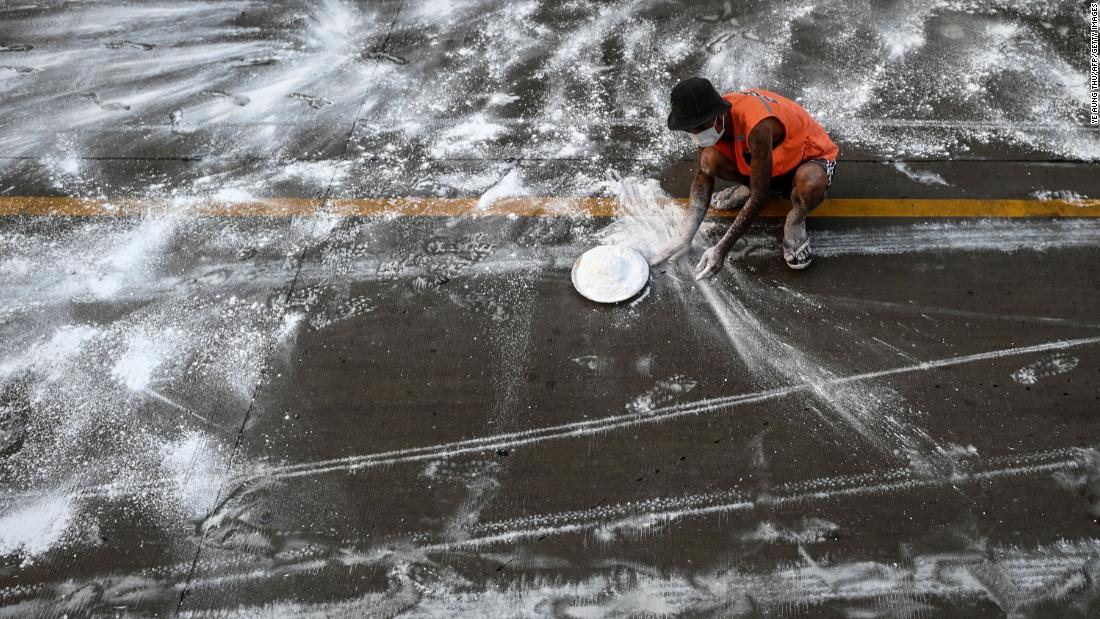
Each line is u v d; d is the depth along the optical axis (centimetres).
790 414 310
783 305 346
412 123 451
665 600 266
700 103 289
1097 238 362
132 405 331
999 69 447
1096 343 323
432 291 365
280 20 535
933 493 284
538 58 485
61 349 355
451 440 311
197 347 351
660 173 408
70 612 274
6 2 566
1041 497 281
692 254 368
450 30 513
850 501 284
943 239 367
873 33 477
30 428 327
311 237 393
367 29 521
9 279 387
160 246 396
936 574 265
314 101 471
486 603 269
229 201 416
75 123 470
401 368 336
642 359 332
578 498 291
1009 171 394
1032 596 259
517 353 338
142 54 516
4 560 288
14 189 432
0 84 502
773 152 317
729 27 491
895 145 411
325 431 317
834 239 370
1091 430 297
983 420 302
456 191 409
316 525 290
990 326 332
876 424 304
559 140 432
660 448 303
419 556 280
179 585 278
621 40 490
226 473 307
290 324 356
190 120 466
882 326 336
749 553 274
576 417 315
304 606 271
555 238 383
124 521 296
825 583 266
